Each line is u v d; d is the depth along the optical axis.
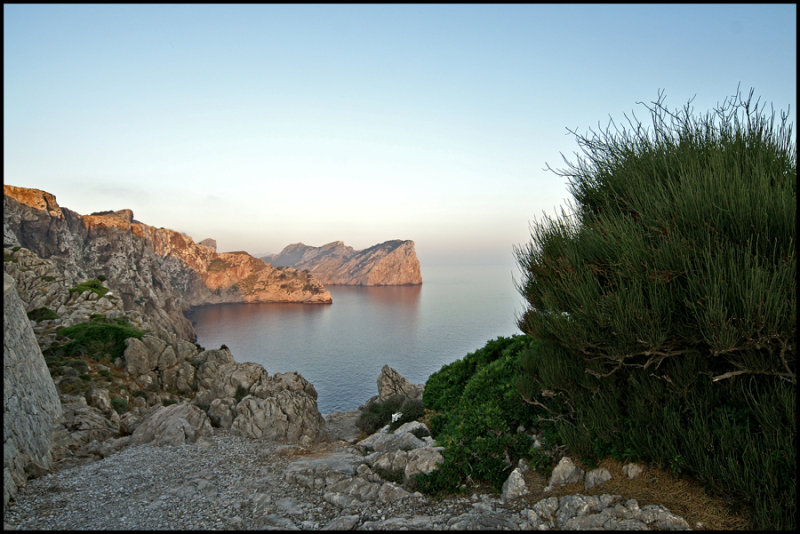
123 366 32.66
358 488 10.31
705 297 6.85
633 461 8.59
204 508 9.73
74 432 17.22
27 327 17.09
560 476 8.87
